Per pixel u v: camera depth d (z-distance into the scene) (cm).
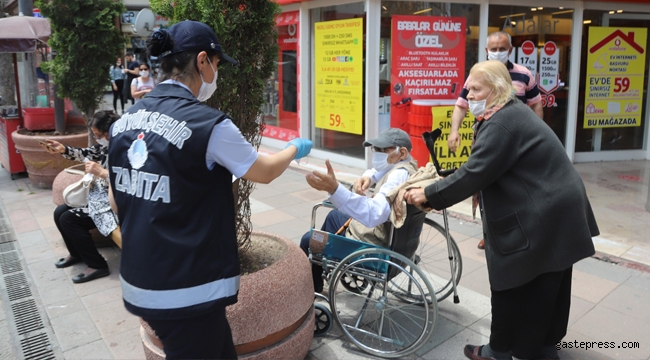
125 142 188
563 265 257
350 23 743
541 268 261
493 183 270
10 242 518
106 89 713
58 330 350
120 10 695
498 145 255
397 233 310
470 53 745
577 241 255
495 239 272
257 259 301
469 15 732
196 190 180
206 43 195
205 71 201
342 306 367
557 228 256
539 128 259
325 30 795
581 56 789
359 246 317
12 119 767
